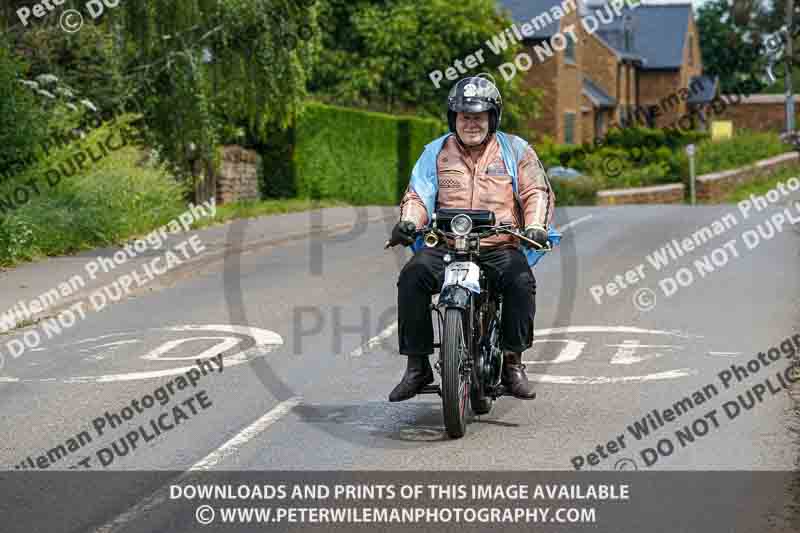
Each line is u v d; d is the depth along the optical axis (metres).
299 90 40.84
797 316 22.59
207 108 40.28
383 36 80.88
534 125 109.38
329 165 62.09
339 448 13.68
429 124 76.12
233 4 38.34
